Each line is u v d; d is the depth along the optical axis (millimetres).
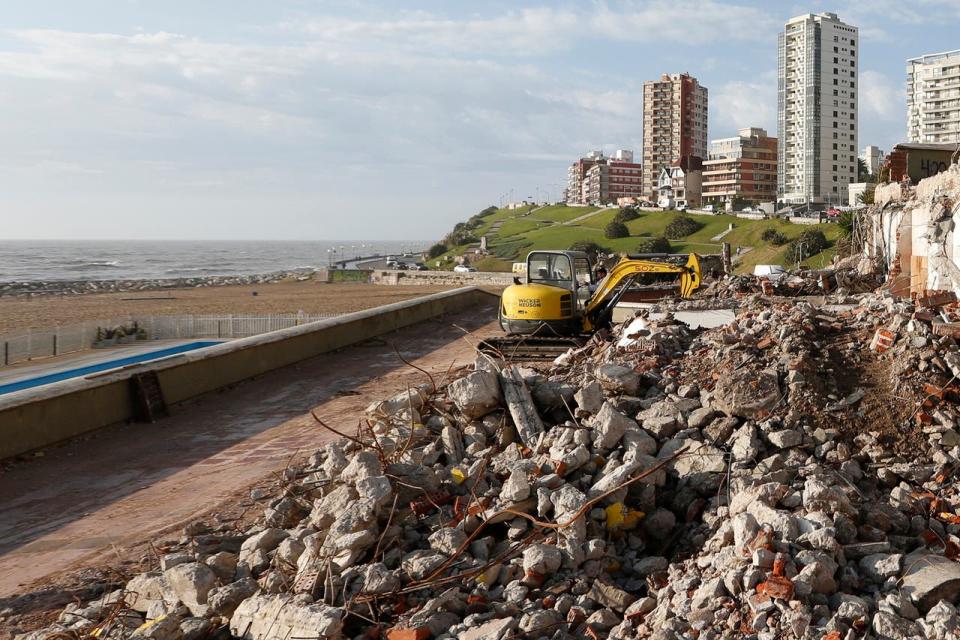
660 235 119312
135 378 14500
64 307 61281
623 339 12961
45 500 10227
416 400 9523
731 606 5125
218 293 76188
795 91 149250
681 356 10523
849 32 147875
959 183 17172
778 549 5566
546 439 8117
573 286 17969
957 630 4707
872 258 24516
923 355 8656
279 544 7141
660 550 6742
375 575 6027
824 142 146875
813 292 23141
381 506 6848
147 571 7469
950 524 6473
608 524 6777
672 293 25172
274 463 11406
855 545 5809
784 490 6559
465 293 35469
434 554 6422
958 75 141625
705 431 8055
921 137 148500
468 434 8898
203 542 7832
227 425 14133
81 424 13234
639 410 8766
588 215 161375
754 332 10289
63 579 7547
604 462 7609
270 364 19172
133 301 66750
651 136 185000
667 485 7523
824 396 8367
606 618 5547
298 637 5277
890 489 7238
